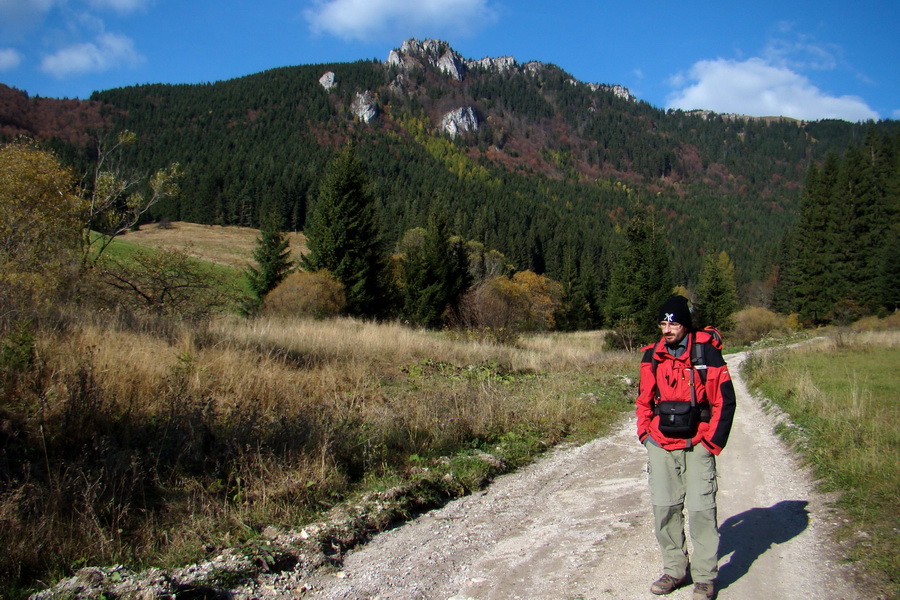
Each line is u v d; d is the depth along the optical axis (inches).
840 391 432.8
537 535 179.0
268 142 7500.0
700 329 138.8
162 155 6038.4
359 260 1163.3
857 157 2091.5
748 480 244.4
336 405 307.0
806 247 2226.9
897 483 202.2
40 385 236.2
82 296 530.0
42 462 191.0
